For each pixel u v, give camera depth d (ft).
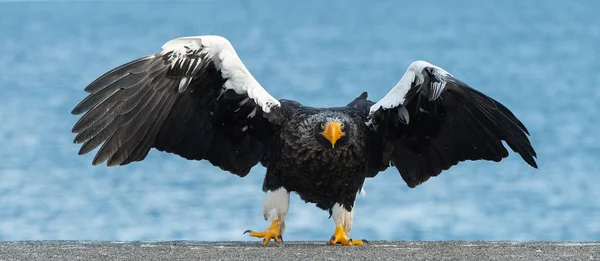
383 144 44.55
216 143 44.19
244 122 43.68
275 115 42.24
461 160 44.45
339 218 42.96
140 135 42.19
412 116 43.21
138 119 41.88
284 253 37.99
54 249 39.50
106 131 41.29
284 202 42.86
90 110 40.75
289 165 42.11
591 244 41.24
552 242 42.88
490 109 41.39
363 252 38.24
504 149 43.06
